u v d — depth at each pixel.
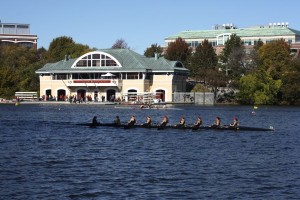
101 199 31.48
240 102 164.38
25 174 38.00
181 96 160.12
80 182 35.56
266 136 64.75
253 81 157.75
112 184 35.06
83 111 116.56
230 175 38.41
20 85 172.38
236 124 70.81
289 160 45.66
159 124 74.44
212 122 87.00
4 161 43.50
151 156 47.06
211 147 53.69
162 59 162.25
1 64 186.38
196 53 184.62
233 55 171.00
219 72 168.12
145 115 102.94
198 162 43.91
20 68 181.50
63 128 73.56
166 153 49.06
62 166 41.41
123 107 134.25
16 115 102.44
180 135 64.25
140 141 58.19
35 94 166.12
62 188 33.94
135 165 42.09
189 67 182.50
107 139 60.06
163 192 33.19
